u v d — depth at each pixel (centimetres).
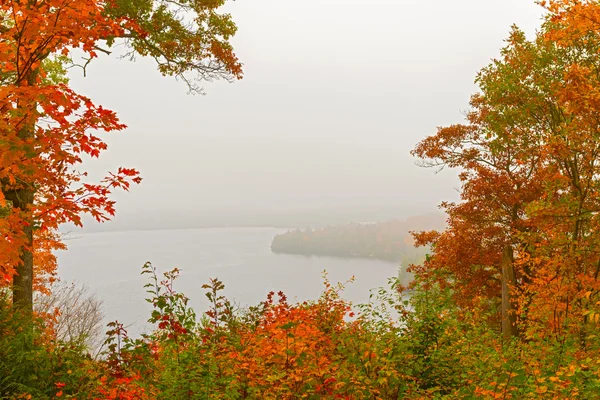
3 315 624
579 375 485
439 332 643
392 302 706
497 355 574
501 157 1497
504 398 461
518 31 1116
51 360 546
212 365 507
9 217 453
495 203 1441
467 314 739
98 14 474
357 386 484
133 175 496
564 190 986
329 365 498
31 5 427
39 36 428
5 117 434
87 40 477
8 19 502
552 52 1042
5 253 430
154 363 538
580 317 715
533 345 637
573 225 882
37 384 515
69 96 445
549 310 763
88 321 1198
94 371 518
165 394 479
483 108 1594
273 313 653
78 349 589
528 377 507
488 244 1438
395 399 516
